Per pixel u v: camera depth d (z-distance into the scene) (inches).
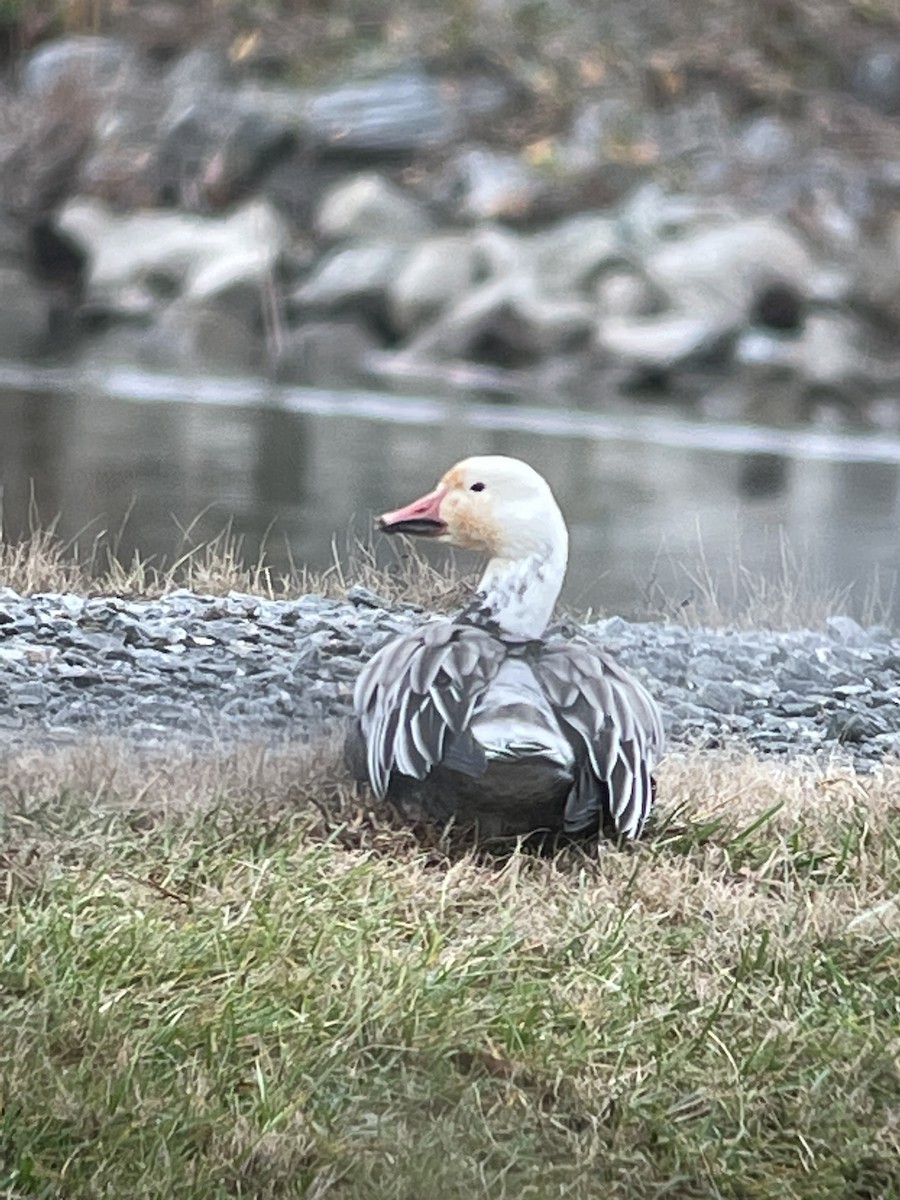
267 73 1755.7
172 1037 260.5
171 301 1469.0
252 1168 237.1
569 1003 276.5
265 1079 252.5
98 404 1067.3
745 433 1116.5
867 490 885.2
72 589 480.1
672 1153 247.6
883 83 1715.1
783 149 1627.7
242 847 321.4
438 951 286.5
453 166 1616.6
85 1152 238.2
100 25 1831.9
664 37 1772.9
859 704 432.5
